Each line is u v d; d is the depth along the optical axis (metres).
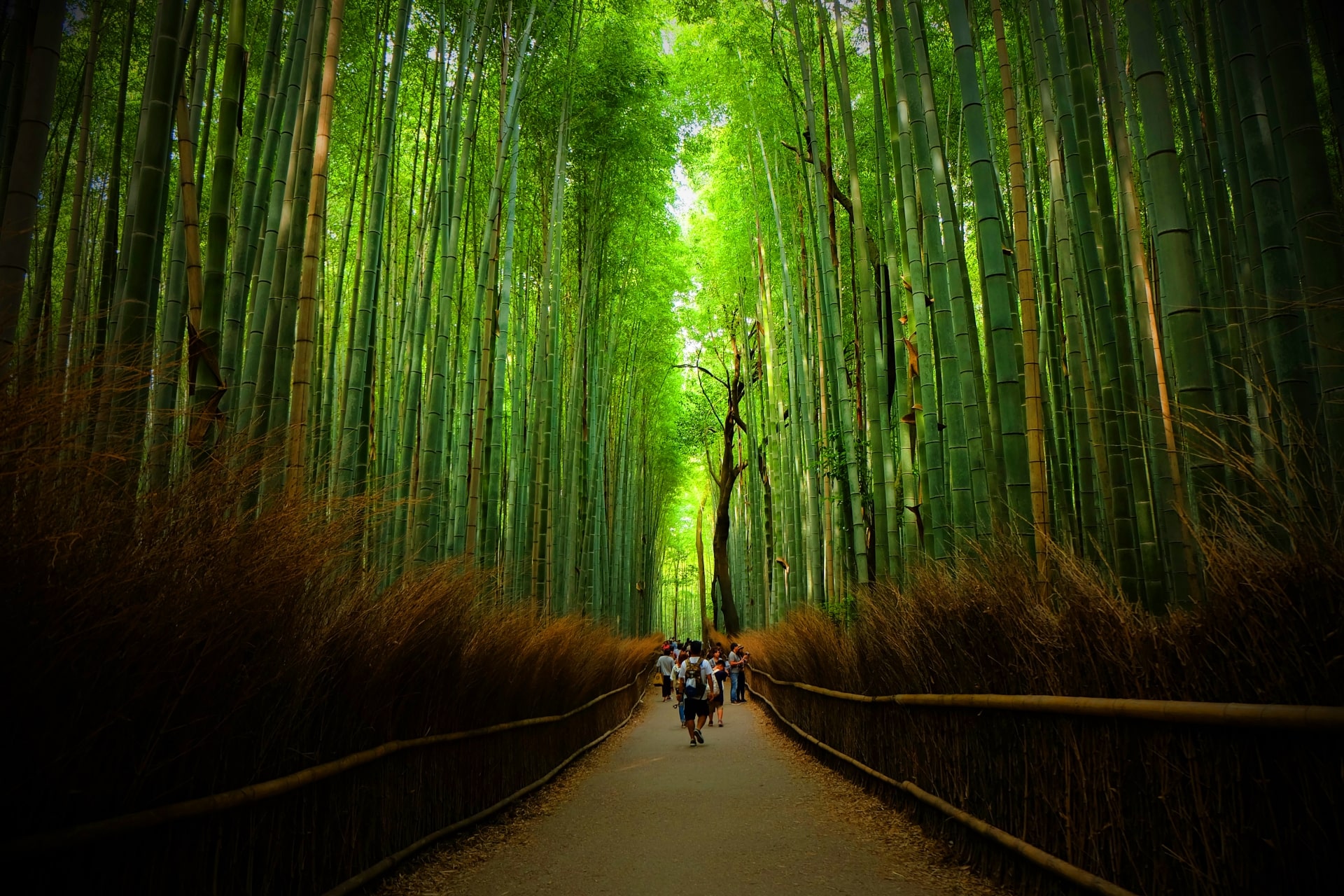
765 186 11.91
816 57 9.95
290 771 2.62
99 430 1.95
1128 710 2.28
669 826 4.64
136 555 1.91
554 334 10.34
